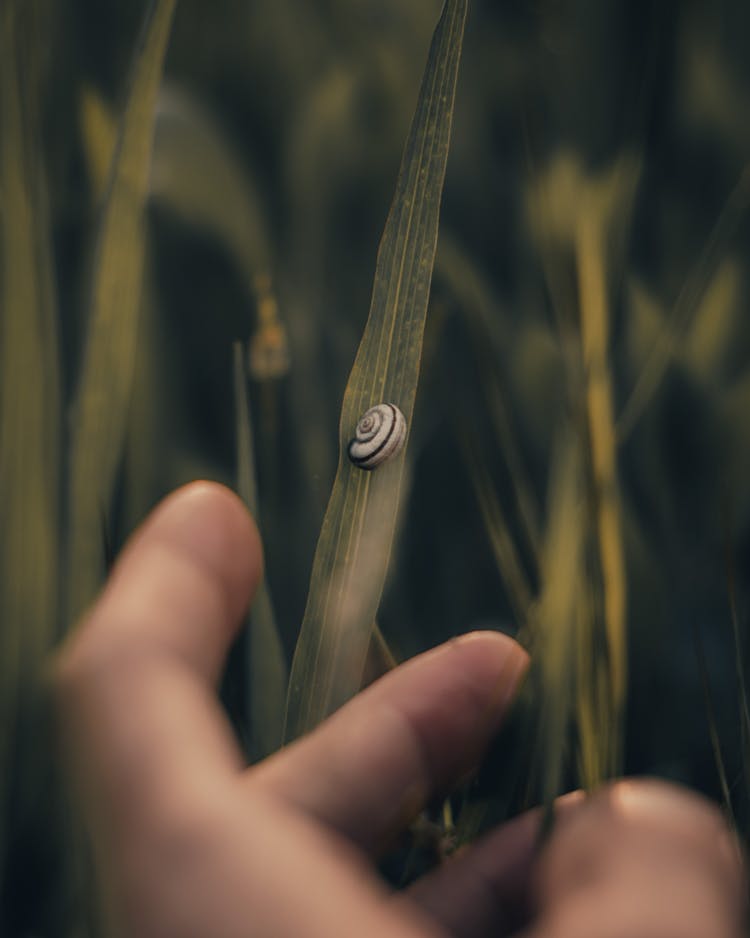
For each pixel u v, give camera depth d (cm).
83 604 31
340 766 25
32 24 31
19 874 30
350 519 26
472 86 56
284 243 52
